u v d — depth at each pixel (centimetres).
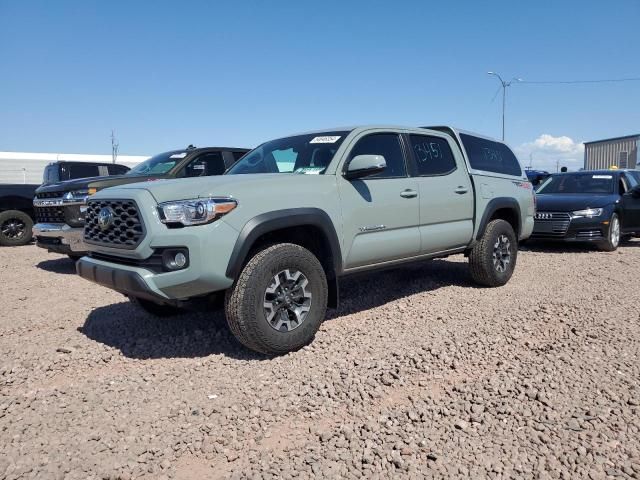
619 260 879
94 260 439
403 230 523
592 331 461
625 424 303
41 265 913
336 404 333
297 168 496
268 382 366
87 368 402
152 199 389
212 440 292
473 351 421
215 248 373
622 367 383
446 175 582
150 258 388
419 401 336
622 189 1084
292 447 286
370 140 512
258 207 398
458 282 684
